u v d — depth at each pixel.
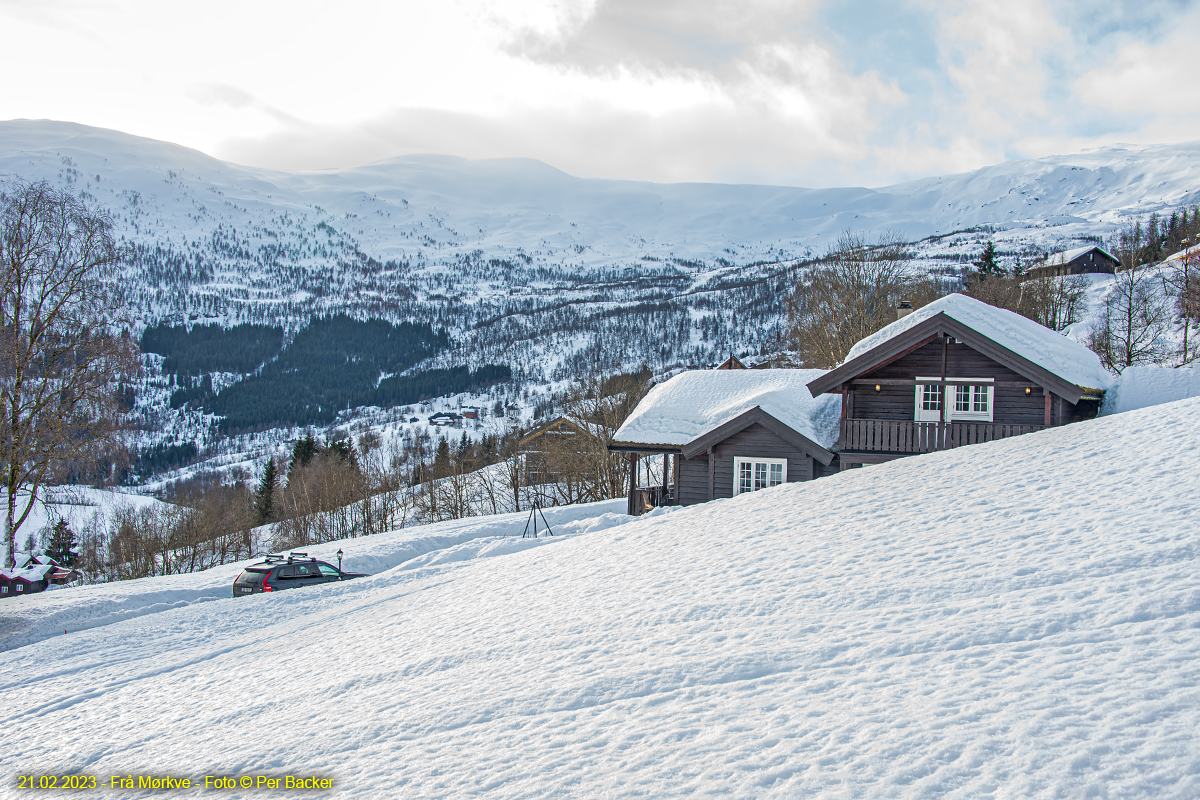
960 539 10.30
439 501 51.50
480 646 9.77
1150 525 9.03
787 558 11.15
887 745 4.86
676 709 6.25
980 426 21.22
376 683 9.10
